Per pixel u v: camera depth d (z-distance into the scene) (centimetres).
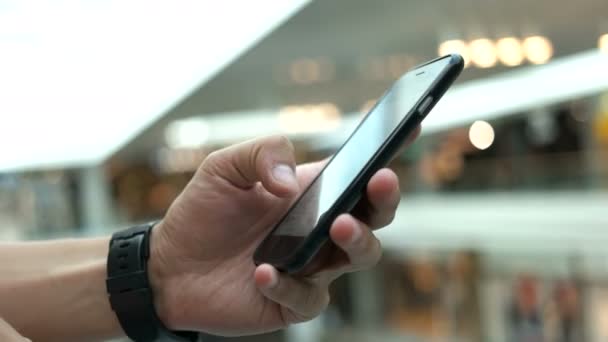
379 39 319
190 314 60
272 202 60
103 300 63
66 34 290
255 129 483
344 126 518
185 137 452
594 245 426
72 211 386
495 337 491
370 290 576
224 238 60
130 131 373
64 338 63
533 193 468
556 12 279
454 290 518
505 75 370
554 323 450
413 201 544
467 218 507
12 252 67
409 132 44
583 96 408
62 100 320
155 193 467
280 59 340
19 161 342
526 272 468
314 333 559
